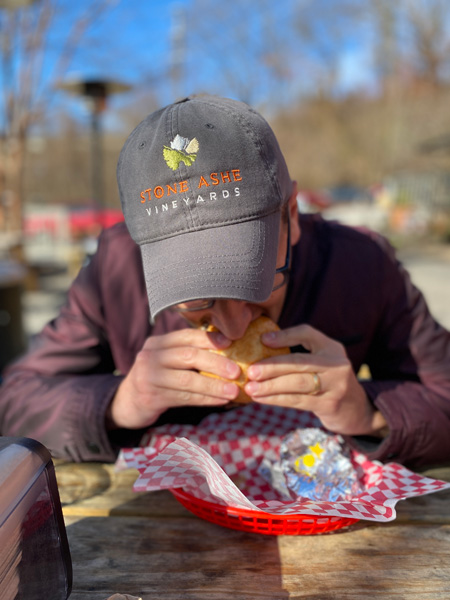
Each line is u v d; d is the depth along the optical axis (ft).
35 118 30.09
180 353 3.84
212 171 3.55
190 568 3.13
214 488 3.27
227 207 3.55
